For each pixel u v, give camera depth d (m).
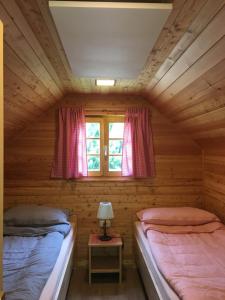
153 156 3.75
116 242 3.28
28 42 1.75
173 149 3.78
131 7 1.41
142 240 2.92
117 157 3.83
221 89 2.02
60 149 3.64
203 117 2.76
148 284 2.54
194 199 3.80
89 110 3.73
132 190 3.75
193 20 1.53
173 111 3.34
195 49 1.78
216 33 1.51
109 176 3.80
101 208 3.38
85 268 3.61
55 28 1.70
